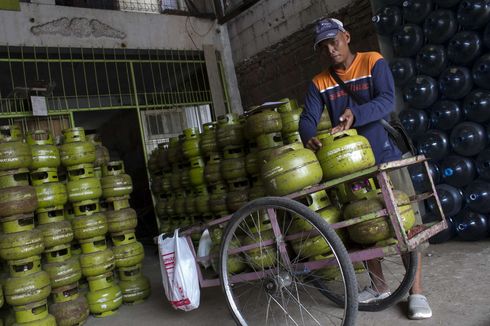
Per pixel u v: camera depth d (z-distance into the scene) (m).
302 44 5.37
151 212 7.49
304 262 2.04
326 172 2.01
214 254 2.38
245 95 6.57
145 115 6.11
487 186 3.37
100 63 5.95
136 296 3.42
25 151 2.94
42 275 2.83
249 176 3.93
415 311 2.10
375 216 1.79
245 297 2.87
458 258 3.06
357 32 4.61
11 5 5.26
